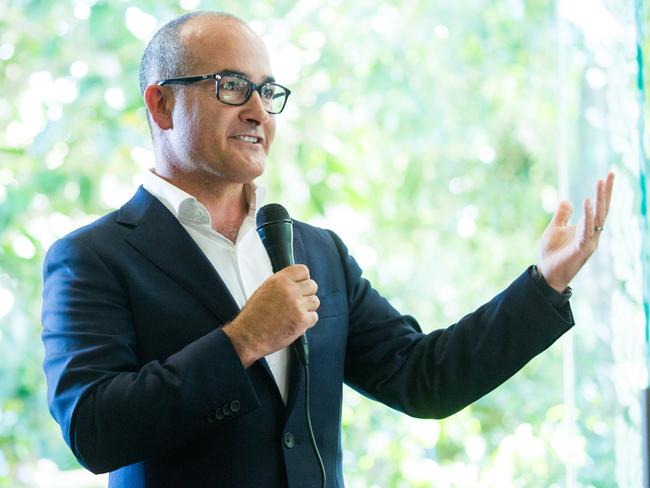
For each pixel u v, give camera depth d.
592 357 4.97
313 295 3.05
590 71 5.11
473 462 7.78
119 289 3.18
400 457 7.68
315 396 3.26
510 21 8.34
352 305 3.62
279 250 3.34
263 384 3.16
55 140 7.30
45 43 7.55
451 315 8.05
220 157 3.38
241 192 3.60
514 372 3.39
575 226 3.41
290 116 7.90
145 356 3.15
